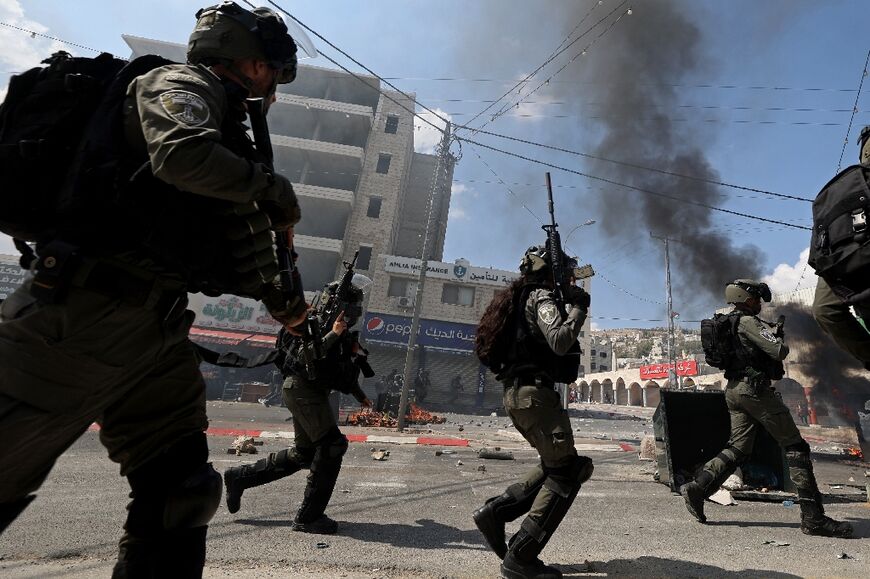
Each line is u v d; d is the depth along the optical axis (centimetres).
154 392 110
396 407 1301
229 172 85
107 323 86
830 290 150
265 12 115
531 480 212
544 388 194
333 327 259
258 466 275
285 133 2952
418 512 308
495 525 208
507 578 188
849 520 320
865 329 146
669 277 2677
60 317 81
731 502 357
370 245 2738
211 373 1756
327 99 3003
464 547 236
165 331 97
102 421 111
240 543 226
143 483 110
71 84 88
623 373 4822
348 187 2920
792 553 241
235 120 108
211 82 99
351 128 3014
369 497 347
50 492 316
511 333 204
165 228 88
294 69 122
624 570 209
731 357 316
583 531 277
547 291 203
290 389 260
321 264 2714
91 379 88
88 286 82
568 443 189
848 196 129
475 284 2530
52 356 82
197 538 112
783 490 396
